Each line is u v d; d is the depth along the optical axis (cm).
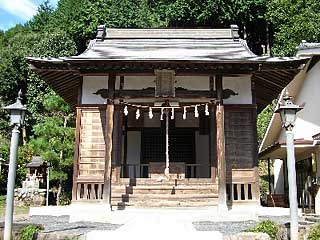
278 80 1355
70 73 1292
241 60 1173
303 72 1433
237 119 1272
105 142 1239
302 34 2416
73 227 936
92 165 1245
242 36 3238
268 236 680
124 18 3238
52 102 1858
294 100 1577
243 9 3041
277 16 2798
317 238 680
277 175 1952
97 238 716
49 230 844
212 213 1101
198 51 1374
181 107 1255
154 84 1313
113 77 1257
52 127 1705
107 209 1142
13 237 715
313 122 1406
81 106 1285
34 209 1200
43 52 2898
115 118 1284
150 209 1178
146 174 1625
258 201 1208
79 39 3266
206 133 1667
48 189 1720
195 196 1228
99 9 3241
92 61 1184
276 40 2900
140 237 733
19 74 3002
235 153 1245
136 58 1184
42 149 1712
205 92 1255
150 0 3650
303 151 1414
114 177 1261
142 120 1664
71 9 3531
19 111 757
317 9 2538
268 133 1814
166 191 1259
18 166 2081
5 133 2862
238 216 1091
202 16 3047
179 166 1462
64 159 1708
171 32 1563
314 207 1327
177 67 1211
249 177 1232
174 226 870
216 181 1272
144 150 1650
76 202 1207
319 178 1279
